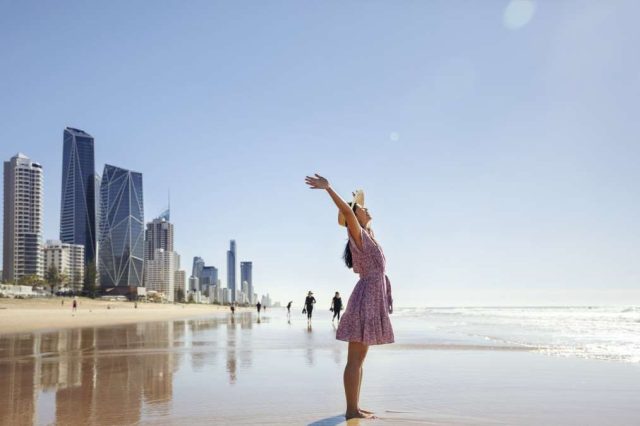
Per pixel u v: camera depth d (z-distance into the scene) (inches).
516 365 326.6
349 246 177.6
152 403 202.5
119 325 1163.3
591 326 1019.3
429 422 165.6
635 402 201.6
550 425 163.0
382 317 170.1
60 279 6904.5
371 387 240.2
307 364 334.0
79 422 170.4
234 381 260.1
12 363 356.8
